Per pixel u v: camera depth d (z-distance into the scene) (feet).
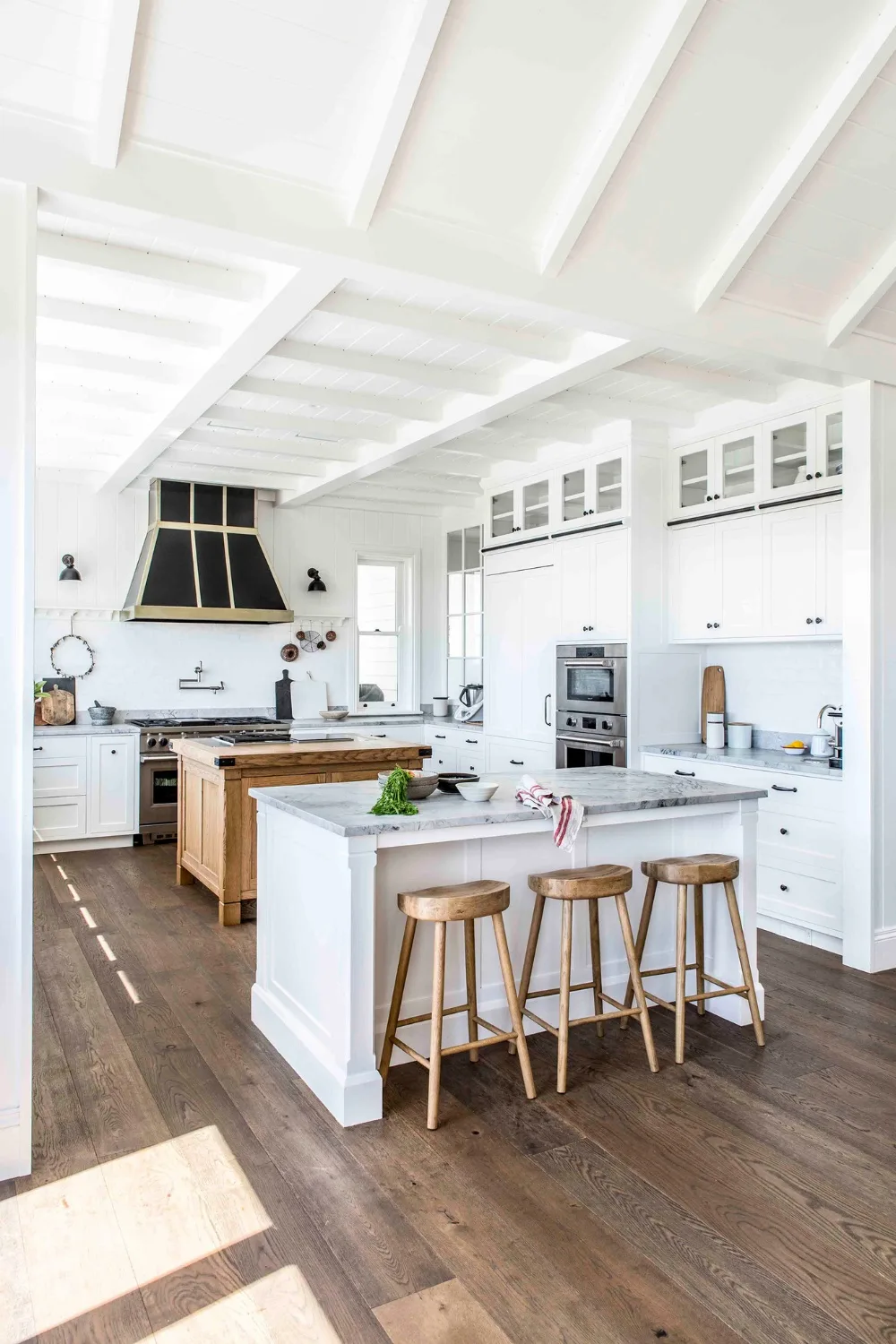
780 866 14.92
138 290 11.10
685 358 13.94
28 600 7.93
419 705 26.09
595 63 8.45
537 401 14.20
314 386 14.90
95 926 15.07
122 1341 5.88
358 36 7.72
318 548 24.50
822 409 14.61
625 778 12.46
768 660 17.16
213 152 8.23
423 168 8.86
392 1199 7.43
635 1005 11.42
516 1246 6.82
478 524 24.63
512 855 10.61
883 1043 10.63
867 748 13.12
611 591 17.66
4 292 7.78
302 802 10.18
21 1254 6.75
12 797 7.85
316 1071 9.24
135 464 18.39
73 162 7.77
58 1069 9.87
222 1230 7.02
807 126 9.57
